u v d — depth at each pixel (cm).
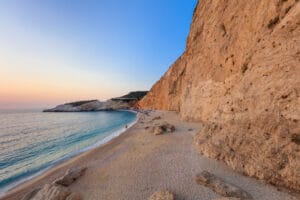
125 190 716
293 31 640
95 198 690
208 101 1777
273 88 665
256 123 705
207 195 603
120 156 1180
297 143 561
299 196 528
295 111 570
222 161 809
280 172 584
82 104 14550
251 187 608
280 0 745
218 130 935
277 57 682
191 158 923
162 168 862
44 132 3662
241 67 1073
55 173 1194
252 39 975
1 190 1084
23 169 1468
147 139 1583
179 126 2003
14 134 3469
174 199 605
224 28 1539
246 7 1129
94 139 2572
